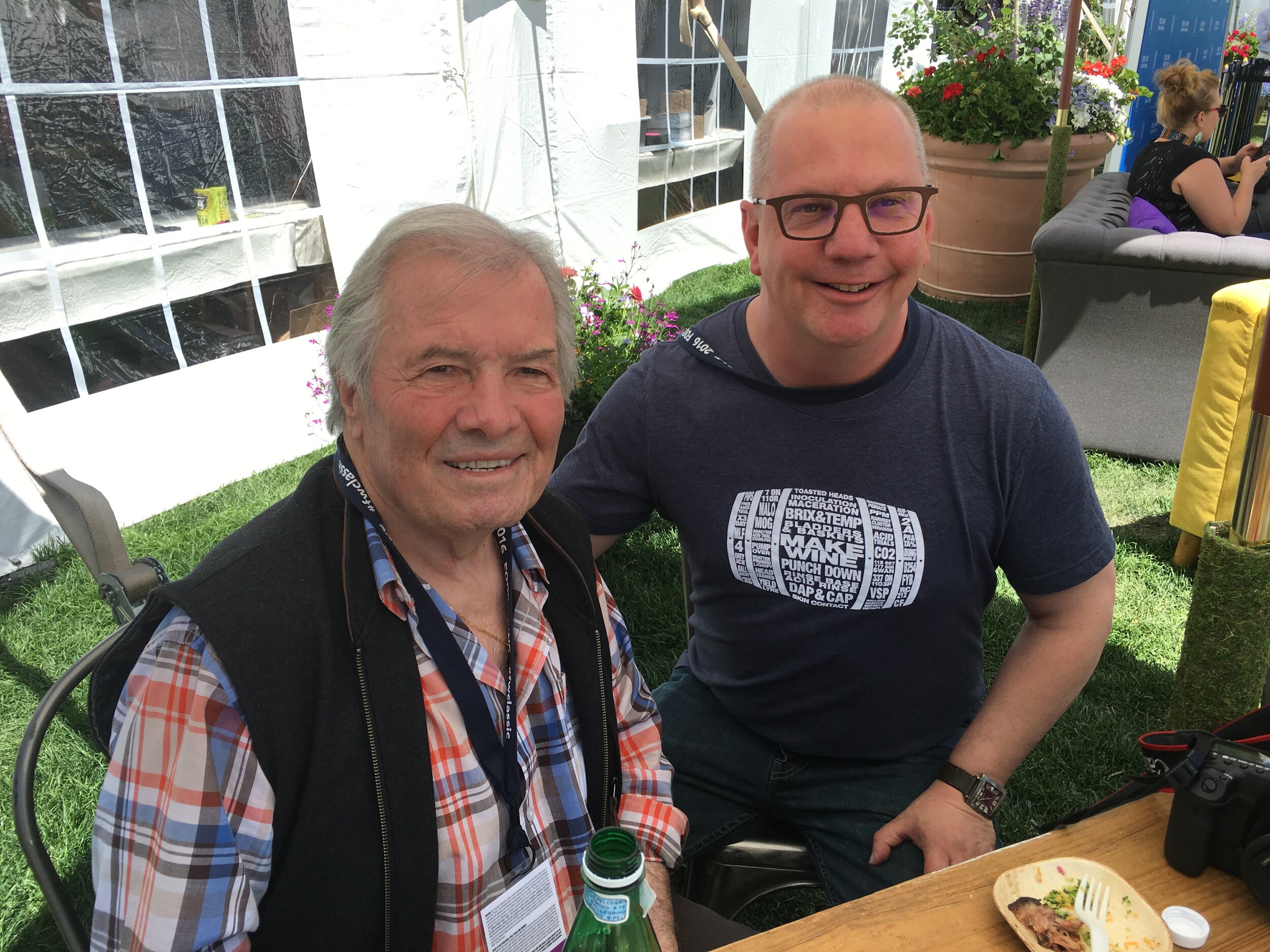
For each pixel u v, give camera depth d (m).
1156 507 3.94
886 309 1.45
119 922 0.97
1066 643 1.58
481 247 1.03
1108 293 4.14
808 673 1.61
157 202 3.47
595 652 1.26
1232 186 5.66
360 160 4.08
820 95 1.44
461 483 1.06
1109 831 1.11
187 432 3.81
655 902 1.28
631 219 6.20
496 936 1.10
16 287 3.14
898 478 1.51
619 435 1.70
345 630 1.03
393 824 1.02
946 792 1.54
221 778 0.96
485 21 4.59
